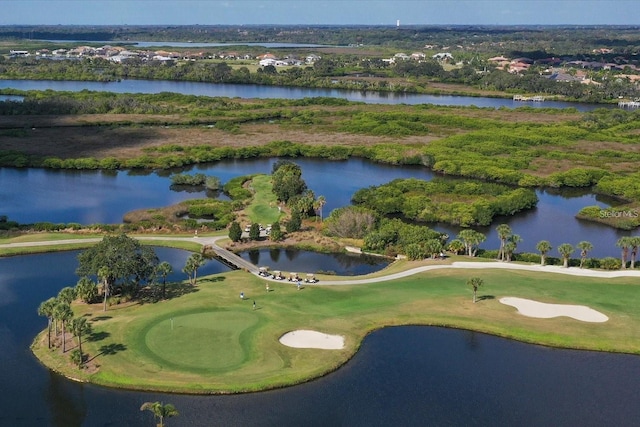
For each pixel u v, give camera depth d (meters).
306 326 103.12
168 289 117.94
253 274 127.19
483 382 90.00
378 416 82.06
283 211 174.75
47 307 91.69
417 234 146.00
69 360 90.88
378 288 119.56
